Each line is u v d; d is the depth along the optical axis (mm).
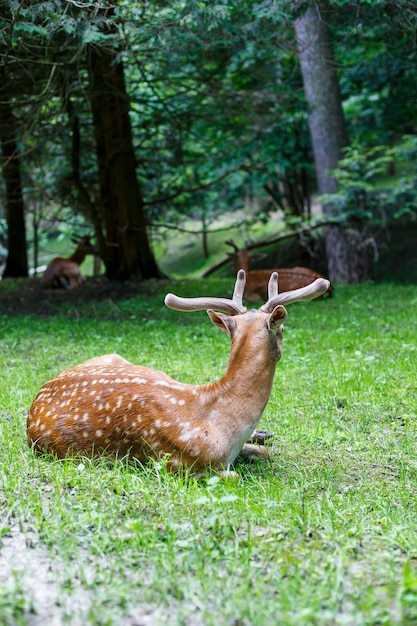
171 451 4910
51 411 5285
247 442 5895
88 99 13266
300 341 9984
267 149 21359
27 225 30188
